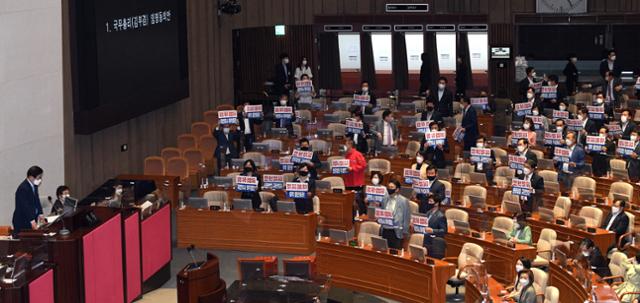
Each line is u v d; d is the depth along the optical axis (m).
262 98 41.06
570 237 24.30
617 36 42.16
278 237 26.06
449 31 40.41
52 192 25.66
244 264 22.22
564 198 25.39
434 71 40.62
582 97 36.62
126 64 29.16
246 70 42.00
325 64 40.75
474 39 40.50
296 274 21.88
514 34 41.28
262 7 39.16
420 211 25.66
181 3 32.66
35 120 24.88
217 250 26.41
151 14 30.59
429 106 31.77
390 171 29.47
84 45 27.12
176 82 32.28
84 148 27.94
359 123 30.94
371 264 23.06
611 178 27.94
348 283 23.48
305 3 40.16
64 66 26.77
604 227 24.42
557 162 28.62
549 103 36.03
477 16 40.25
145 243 23.05
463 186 27.86
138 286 22.53
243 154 29.95
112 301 21.27
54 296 19.41
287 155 30.55
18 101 24.20
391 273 22.75
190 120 34.81
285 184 26.75
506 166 28.66
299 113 34.28
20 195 21.05
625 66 42.19
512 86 40.81
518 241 23.31
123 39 28.95
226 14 37.56
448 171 27.67
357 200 26.86
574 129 31.19
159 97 31.14
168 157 30.88
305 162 27.20
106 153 29.22
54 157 25.73
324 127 33.75
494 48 40.56
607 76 36.28
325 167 29.34
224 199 26.52
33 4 24.61
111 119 28.34
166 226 24.12
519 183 25.80
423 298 22.17
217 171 30.72
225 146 30.41
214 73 36.81
